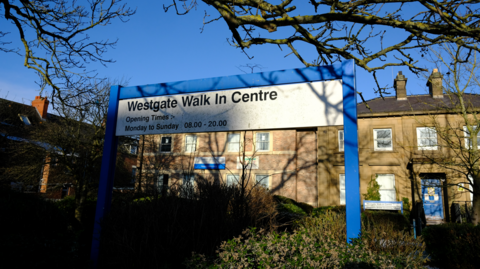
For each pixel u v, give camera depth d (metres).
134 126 5.60
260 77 4.88
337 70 4.48
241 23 4.46
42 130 15.17
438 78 18.73
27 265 4.71
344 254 3.43
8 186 14.95
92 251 5.18
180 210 5.04
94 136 14.97
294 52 5.32
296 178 18.89
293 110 4.60
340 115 4.34
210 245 4.66
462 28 3.82
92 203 15.77
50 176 16.83
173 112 5.36
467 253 6.57
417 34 4.60
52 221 6.80
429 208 16.61
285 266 3.12
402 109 18.25
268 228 5.82
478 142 15.77
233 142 20.34
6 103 20.61
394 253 4.91
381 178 17.92
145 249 4.62
